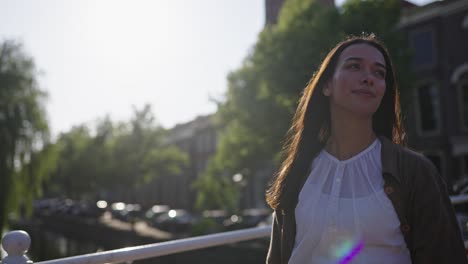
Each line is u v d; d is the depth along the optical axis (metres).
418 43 19.20
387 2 14.09
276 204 1.38
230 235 1.86
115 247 27.45
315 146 1.40
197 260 17.64
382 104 1.45
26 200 17.20
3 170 16.12
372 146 1.28
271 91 14.59
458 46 17.89
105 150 36.09
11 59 16.88
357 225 1.16
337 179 1.24
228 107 16.61
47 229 40.88
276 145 14.63
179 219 25.58
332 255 1.19
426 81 18.84
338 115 1.32
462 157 17.70
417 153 1.23
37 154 17.22
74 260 1.44
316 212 1.24
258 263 15.57
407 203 1.16
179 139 44.09
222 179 20.41
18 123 16.44
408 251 1.17
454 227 1.15
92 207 40.19
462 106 17.77
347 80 1.26
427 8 18.64
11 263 1.36
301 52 13.30
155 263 16.66
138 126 33.41
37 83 17.25
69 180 40.03
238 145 17.23
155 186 48.28
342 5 14.08
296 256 1.25
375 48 1.33
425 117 18.84
